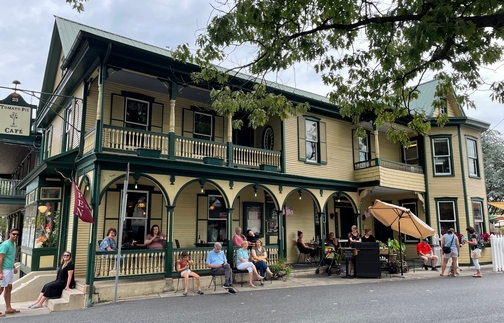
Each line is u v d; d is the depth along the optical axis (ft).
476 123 60.39
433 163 58.59
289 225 52.39
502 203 66.23
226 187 39.68
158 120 41.98
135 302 28.58
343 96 28.53
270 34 24.34
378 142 57.06
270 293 31.24
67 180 40.65
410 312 22.26
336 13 23.30
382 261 44.14
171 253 34.22
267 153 43.98
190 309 24.97
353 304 25.20
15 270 28.22
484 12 18.62
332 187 50.24
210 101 45.19
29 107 42.91
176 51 26.37
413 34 17.74
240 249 36.88
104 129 33.12
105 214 37.60
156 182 34.94
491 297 27.07
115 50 33.09
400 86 25.84
